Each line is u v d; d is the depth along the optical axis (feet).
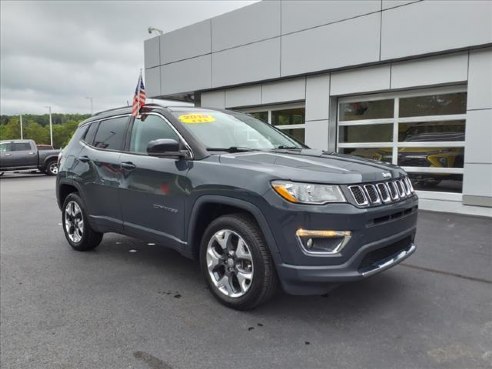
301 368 9.18
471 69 26.91
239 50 39.60
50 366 9.43
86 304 12.80
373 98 32.81
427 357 9.49
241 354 9.80
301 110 37.78
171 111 14.65
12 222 26.68
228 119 15.66
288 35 35.55
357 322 11.28
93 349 10.14
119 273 15.65
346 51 31.96
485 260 16.33
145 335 10.79
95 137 17.89
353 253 10.48
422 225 22.36
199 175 12.46
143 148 15.03
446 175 29.45
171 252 18.38
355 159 13.12
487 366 9.08
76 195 18.53
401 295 13.01
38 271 16.02
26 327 11.32
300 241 10.46
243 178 11.35
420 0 27.94
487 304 12.30
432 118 29.84
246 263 11.76
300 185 10.49
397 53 29.35
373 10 30.19
